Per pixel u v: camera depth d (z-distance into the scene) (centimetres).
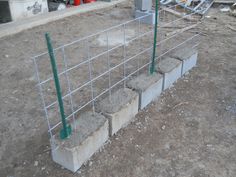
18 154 285
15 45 570
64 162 262
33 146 295
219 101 376
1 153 287
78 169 264
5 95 388
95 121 279
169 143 300
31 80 429
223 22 729
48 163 273
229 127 326
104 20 742
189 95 388
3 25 650
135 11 738
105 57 504
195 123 333
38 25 688
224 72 453
